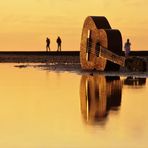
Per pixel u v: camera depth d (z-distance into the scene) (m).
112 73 64.12
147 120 25.98
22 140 21.64
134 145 20.38
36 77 61.31
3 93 41.25
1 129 24.11
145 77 57.19
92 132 23.02
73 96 38.16
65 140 21.53
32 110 30.58
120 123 25.17
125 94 38.72
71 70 75.94
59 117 27.59
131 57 66.38
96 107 31.47
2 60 146.38
